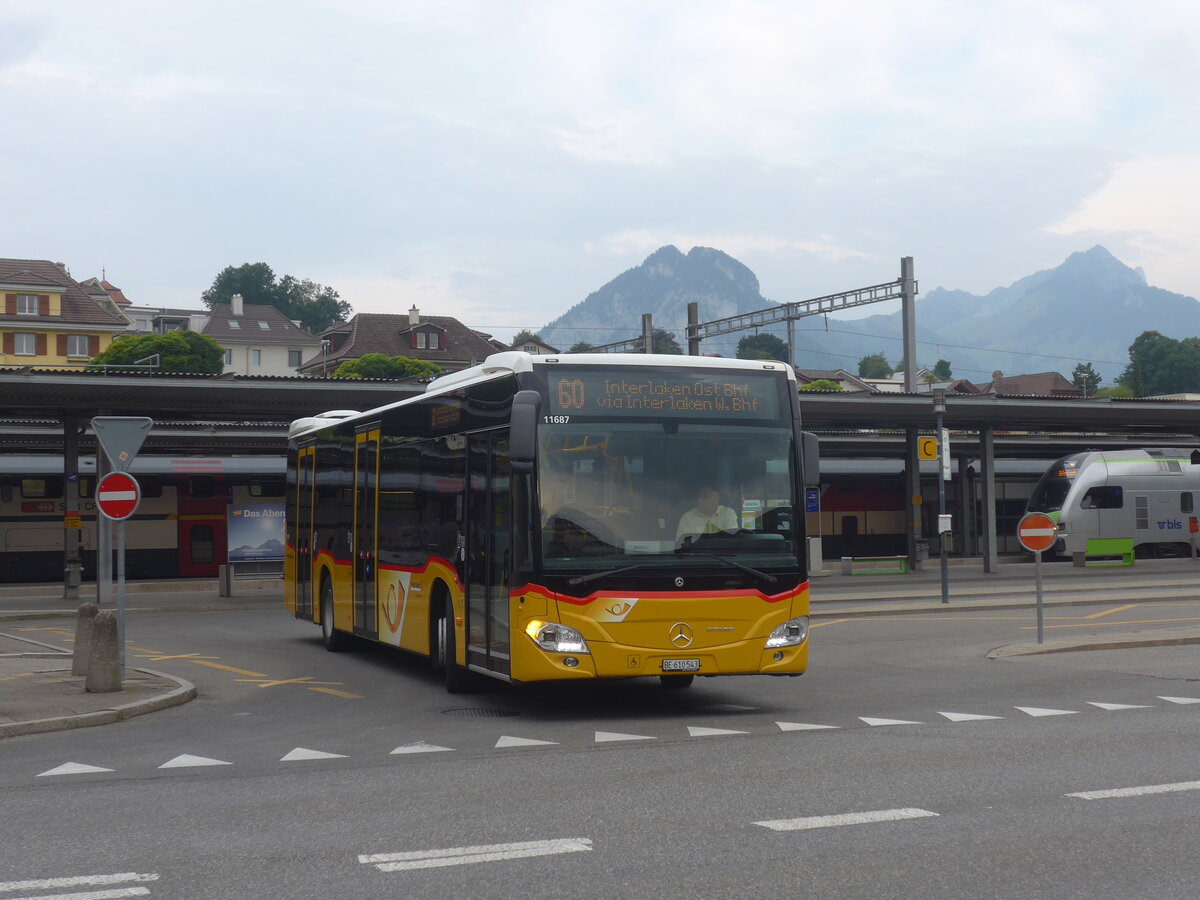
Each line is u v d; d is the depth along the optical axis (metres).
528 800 8.48
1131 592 32.16
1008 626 23.83
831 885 6.23
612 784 9.01
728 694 14.65
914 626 24.27
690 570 12.38
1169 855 6.78
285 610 30.97
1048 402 40.72
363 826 7.76
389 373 90.94
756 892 6.12
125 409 34.59
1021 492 57.62
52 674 16.50
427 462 15.55
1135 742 10.64
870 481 54.47
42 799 8.90
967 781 8.92
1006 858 6.73
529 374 12.59
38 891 6.36
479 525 13.62
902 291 44.16
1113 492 52.47
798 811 7.97
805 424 42.97
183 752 11.03
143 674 16.47
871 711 12.97
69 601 33.81
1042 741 10.74
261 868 6.76
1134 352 166.25
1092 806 8.04
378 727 12.40
